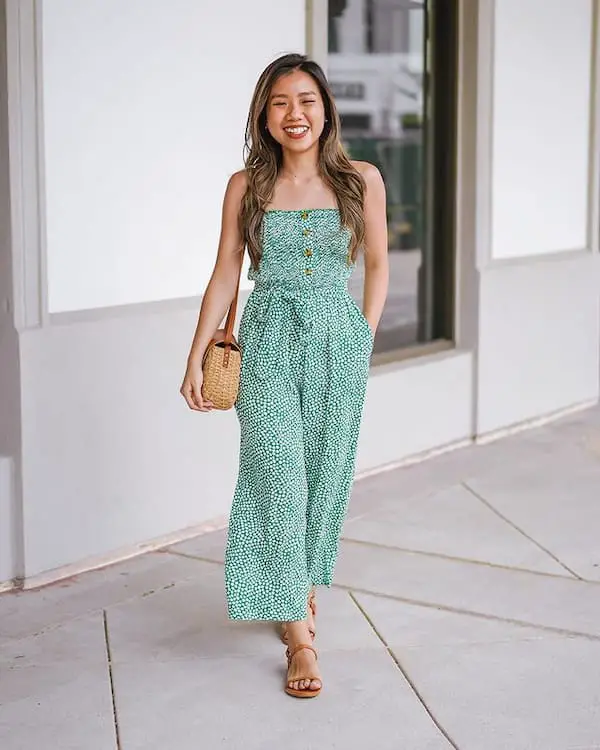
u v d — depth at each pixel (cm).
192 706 331
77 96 425
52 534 425
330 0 634
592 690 342
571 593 420
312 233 335
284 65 330
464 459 604
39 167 406
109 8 432
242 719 323
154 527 462
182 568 442
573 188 711
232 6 482
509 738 313
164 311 459
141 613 399
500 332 648
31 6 398
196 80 470
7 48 393
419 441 602
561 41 684
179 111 465
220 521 490
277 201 338
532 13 655
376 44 657
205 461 480
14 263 402
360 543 470
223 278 346
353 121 670
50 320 420
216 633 383
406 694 339
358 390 346
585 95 712
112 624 389
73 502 430
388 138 666
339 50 654
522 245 670
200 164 476
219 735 314
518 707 331
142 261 456
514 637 380
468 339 634
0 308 408
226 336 342
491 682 347
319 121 331
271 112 330
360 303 505
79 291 433
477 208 625
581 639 379
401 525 493
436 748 308
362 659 362
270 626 390
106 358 436
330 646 372
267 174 336
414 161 655
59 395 421
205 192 480
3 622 390
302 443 344
